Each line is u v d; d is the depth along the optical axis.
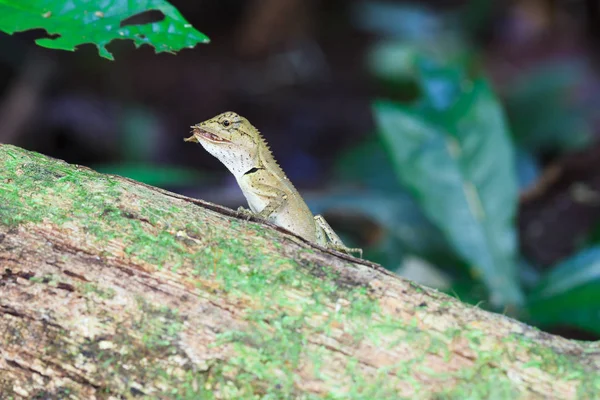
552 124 20.27
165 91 24.84
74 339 6.07
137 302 6.14
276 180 9.62
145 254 6.33
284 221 9.50
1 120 20.03
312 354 5.96
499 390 5.80
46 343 6.09
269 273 6.32
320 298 6.19
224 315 6.13
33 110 20.38
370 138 19.89
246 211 7.18
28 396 6.09
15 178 6.83
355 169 18.84
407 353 5.95
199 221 6.68
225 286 6.23
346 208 13.73
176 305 6.16
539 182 15.50
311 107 25.64
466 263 10.55
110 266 6.30
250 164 9.59
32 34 22.08
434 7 28.97
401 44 23.30
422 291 6.32
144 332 6.05
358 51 28.80
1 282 6.25
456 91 11.16
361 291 6.25
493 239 10.27
